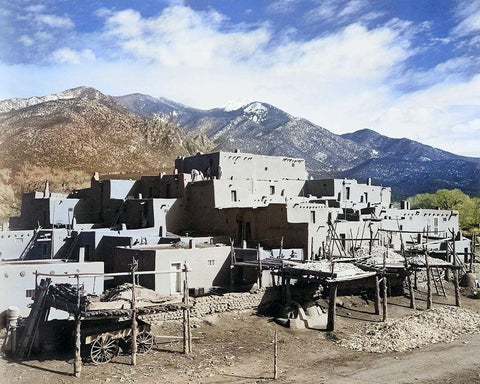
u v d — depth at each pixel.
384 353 29.11
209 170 59.34
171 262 35.25
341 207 56.88
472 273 52.44
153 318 30.75
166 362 25.80
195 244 41.69
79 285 26.55
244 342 29.94
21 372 23.06
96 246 41.62
